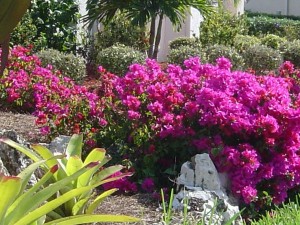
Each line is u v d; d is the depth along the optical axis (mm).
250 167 5188
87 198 3846
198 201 4582
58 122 6418
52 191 2744
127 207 4754
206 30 17312
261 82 5887
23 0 2277
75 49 14094
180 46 15641
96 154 3943
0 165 3820
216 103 5438
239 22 19453
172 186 5355
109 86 6223
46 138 6707
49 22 13578
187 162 5129
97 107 6141
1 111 8305
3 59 2459
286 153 5426
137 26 14789
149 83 5906
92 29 15844
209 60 14656
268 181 5434
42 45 13062
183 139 5453
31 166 2865
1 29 2291
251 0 31297
